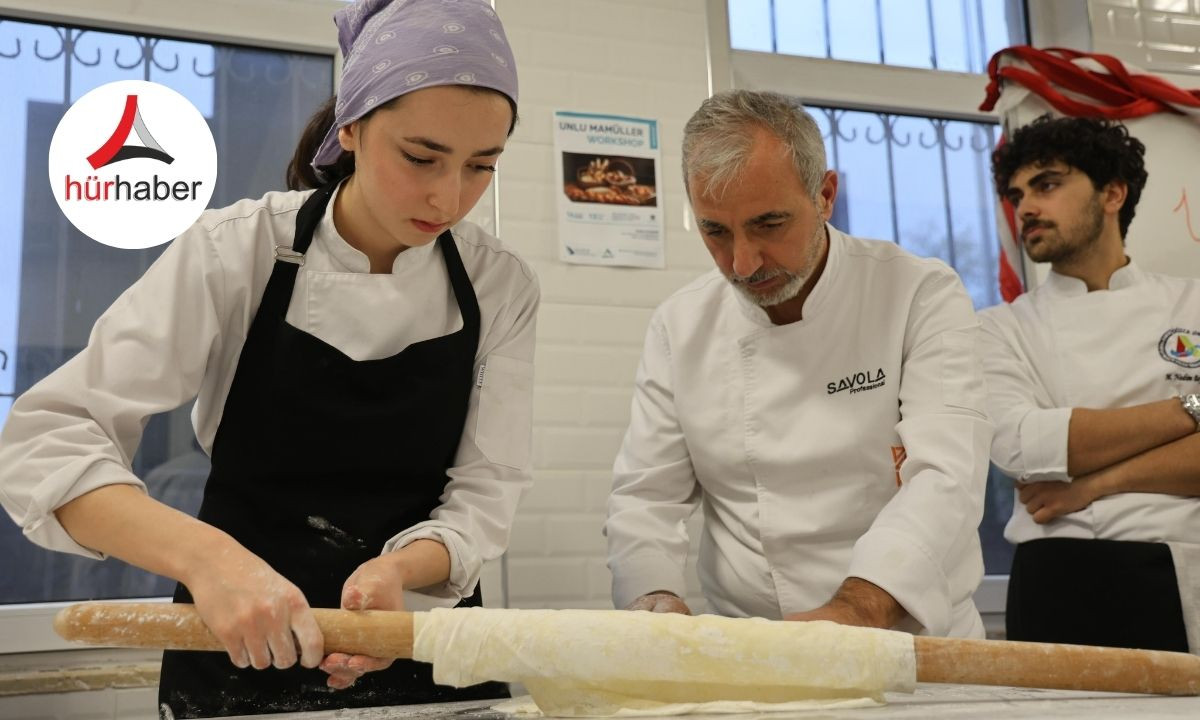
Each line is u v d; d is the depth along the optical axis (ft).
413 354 4.95
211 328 4.65
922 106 10.84
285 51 9.39
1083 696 4.48
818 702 4.16
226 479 4.91
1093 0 11.10
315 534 4.86
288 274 4.83
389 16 4.41
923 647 4.14
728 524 6.48
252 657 3.71
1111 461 7.44
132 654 7.96
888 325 6.26
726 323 6.54
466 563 4.54
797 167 5.64
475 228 5.34
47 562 8.11
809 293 6.25
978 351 6.12
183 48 9.09
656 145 9.84
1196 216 9.86
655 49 10.00
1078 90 9.87
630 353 9.45
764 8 10.75
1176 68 11.19
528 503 8.98
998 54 10.00
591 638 4.03
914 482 5.66
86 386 4.33
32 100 8.64
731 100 5.81
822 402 6.25
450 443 5.13
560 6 9.80
